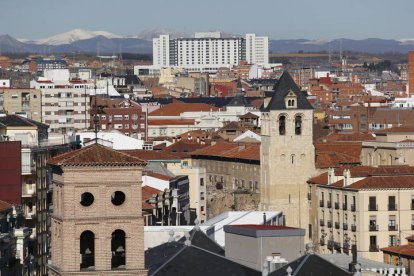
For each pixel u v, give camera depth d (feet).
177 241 567.18
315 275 500.33
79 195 476.54
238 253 563.89
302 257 512.63
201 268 503.61
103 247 477.36
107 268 477.36
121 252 481.46
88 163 476.13
